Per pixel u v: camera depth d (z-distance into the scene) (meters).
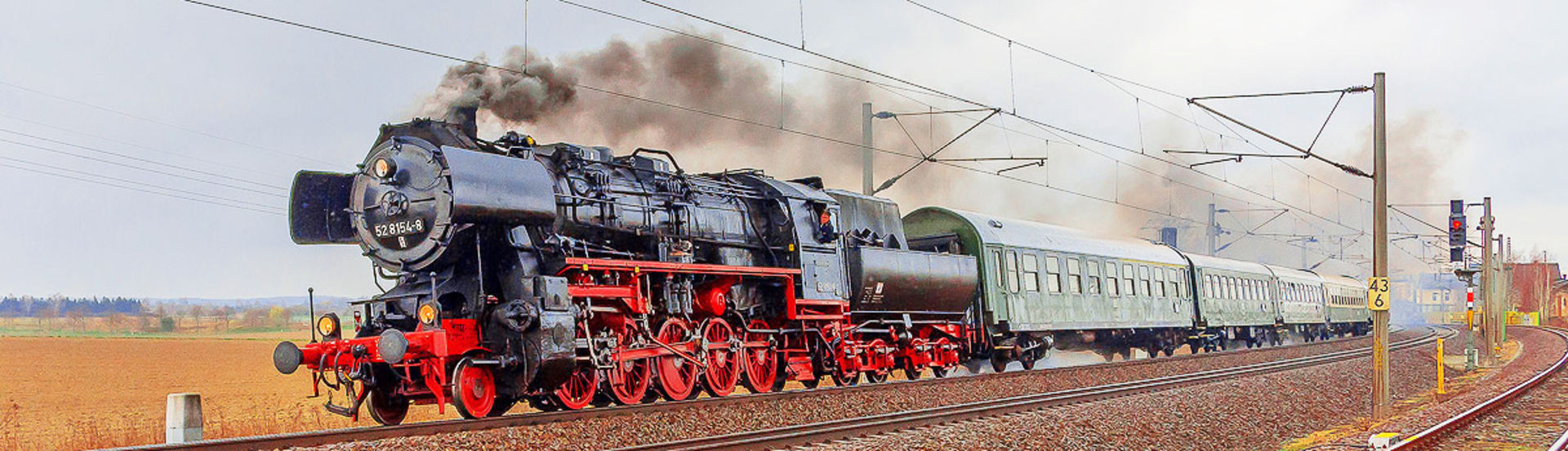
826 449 12.82
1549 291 99.81
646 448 12.09
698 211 17.67
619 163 16.83
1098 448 14.68
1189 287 35.94
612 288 15.27
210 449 10.75
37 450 16.25
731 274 17.41
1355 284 58.59
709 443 12.74
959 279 23.78
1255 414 19.02
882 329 21.61
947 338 24.09
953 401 19.23
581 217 15.50
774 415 15.69
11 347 52.59
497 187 14.04
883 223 22.80
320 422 18.27
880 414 16.62
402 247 14.29
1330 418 20.94
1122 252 31.66
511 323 13.80
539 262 14.60
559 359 13.94
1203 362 30.05
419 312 13.72
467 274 14.49
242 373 36.53
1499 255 49.75
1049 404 18.16
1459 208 33.19
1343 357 34.25
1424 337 56.72
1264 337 43.78
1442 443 15.55
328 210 15.29
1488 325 38.97
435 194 13.97
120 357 45.50
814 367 19.56
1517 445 15.35
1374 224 20.88
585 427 12.98
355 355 13.45
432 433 12.30
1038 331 27.09
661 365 16.14
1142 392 20.89
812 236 19.56
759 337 18.30
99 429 18.86
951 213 25.66
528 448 12.06
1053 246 28.08
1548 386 25.64
